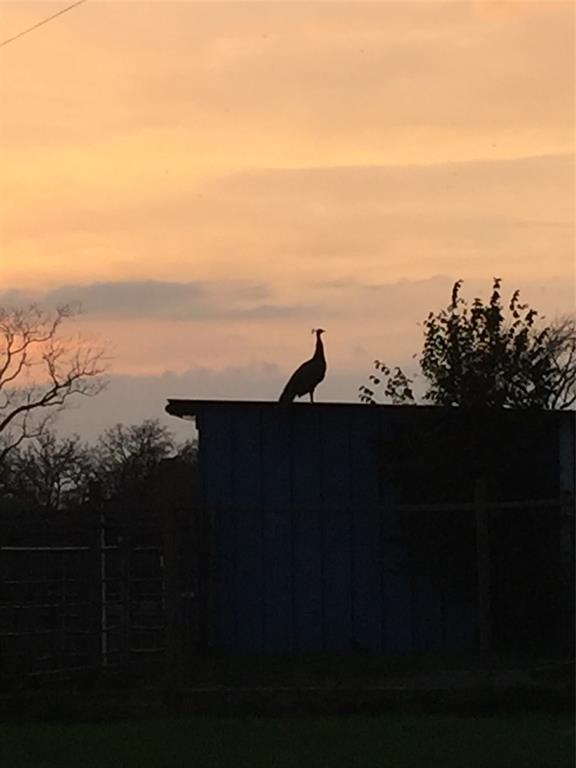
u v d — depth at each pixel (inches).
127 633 711.7
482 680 637.3
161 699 613.3
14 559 657.6
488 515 754.8
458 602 810.2
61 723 587.5
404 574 816.9
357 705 597.9
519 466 802.2
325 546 828.6
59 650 669.3
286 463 834.2
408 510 679.7
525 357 819.4
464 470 797.9
